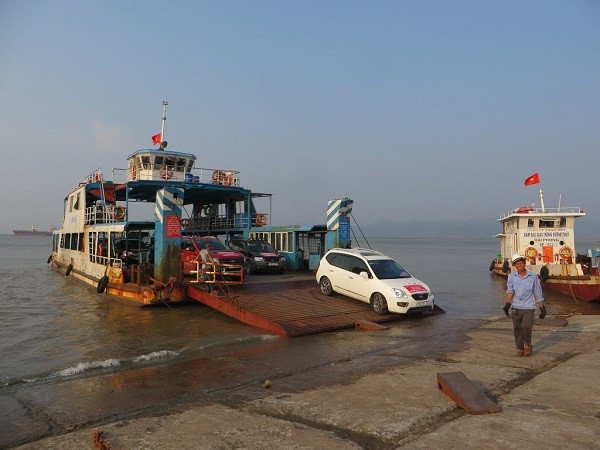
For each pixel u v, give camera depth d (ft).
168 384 24.77
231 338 37.65
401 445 15.58
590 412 18.17
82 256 84.89
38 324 46.29
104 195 83.05
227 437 16.42
